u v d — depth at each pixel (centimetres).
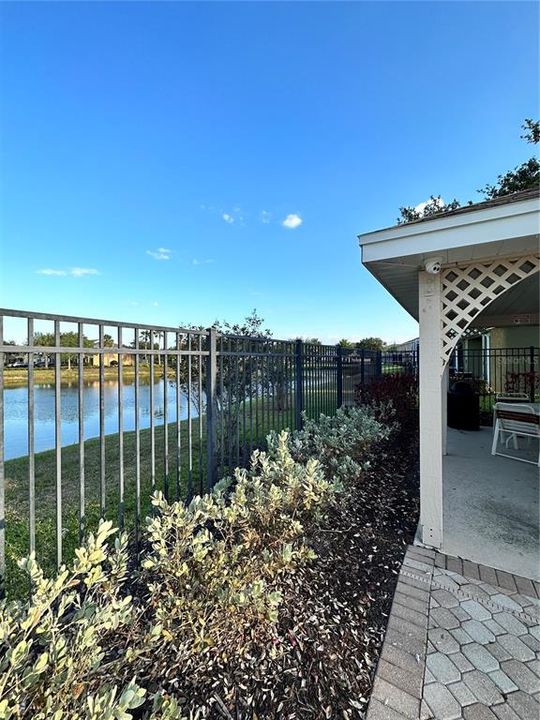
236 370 361
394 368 1076
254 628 186
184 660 169
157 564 182
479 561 267
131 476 468
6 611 134
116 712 112
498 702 158
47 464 548
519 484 421
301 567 242
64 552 274
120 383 227
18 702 110
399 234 275
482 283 295
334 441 374
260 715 150
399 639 192
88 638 125
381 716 151
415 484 418
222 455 335
